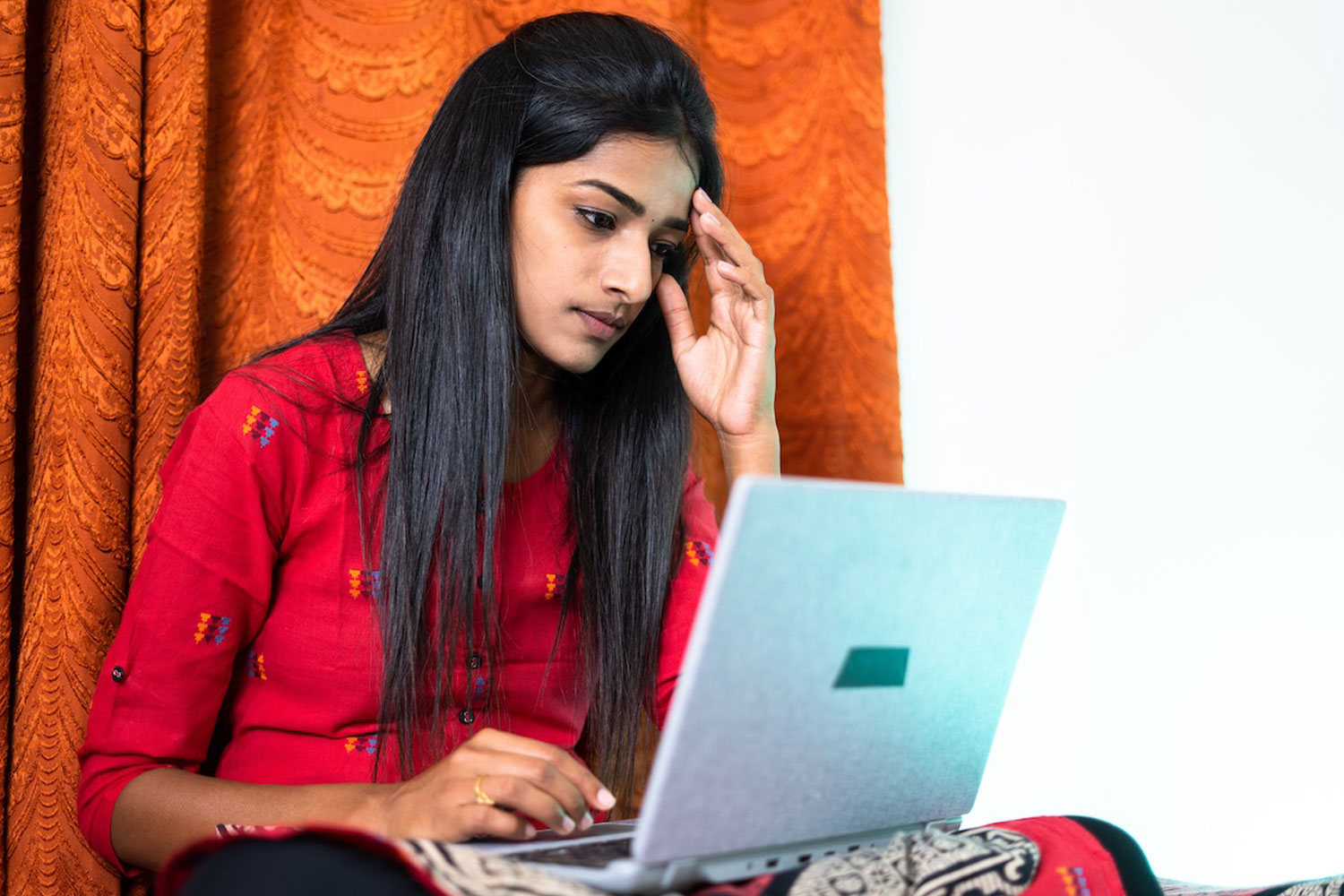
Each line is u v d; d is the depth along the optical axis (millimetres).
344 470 1153
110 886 1267
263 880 602
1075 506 1897
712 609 642
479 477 1174
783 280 1797
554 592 1250
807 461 1779
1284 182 1886
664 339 1357
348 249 1578
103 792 1058
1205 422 1877
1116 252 1917
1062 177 1942
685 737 654
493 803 812
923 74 1961
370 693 1144
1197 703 1848
